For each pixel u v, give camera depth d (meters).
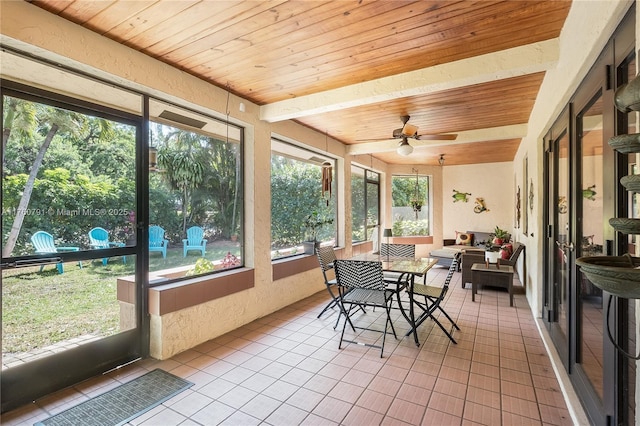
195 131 3.18
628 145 0.91
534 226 3.81
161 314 2.66
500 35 2.24
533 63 2.35
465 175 8.16
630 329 1.36
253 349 2.90
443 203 8.38
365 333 3.27
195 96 2.94
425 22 2.06
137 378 2.40
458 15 1.99
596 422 1.69
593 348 1.83
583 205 2.07
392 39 2.28
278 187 4.52
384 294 2.95
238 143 3.65
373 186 7.57
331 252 4.17
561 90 2.25
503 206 7.80
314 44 2.35
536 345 2.96
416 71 2.79
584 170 2.04
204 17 2.02
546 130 3.20
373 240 7.45
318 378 2.40
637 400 1.13
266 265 3.86
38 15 1.93
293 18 2.02
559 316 2.77
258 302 3.72
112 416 1.97
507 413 1.98
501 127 4.65
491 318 3.71
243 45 2.37
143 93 2.68
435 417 1.95
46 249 2.16
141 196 2.70
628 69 1.36
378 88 2.98
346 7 1.90
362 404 2.08
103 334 2.47
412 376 2.42
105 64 2.26
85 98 2.35
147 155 2.74
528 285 4.40
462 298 4.59
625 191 1.41
